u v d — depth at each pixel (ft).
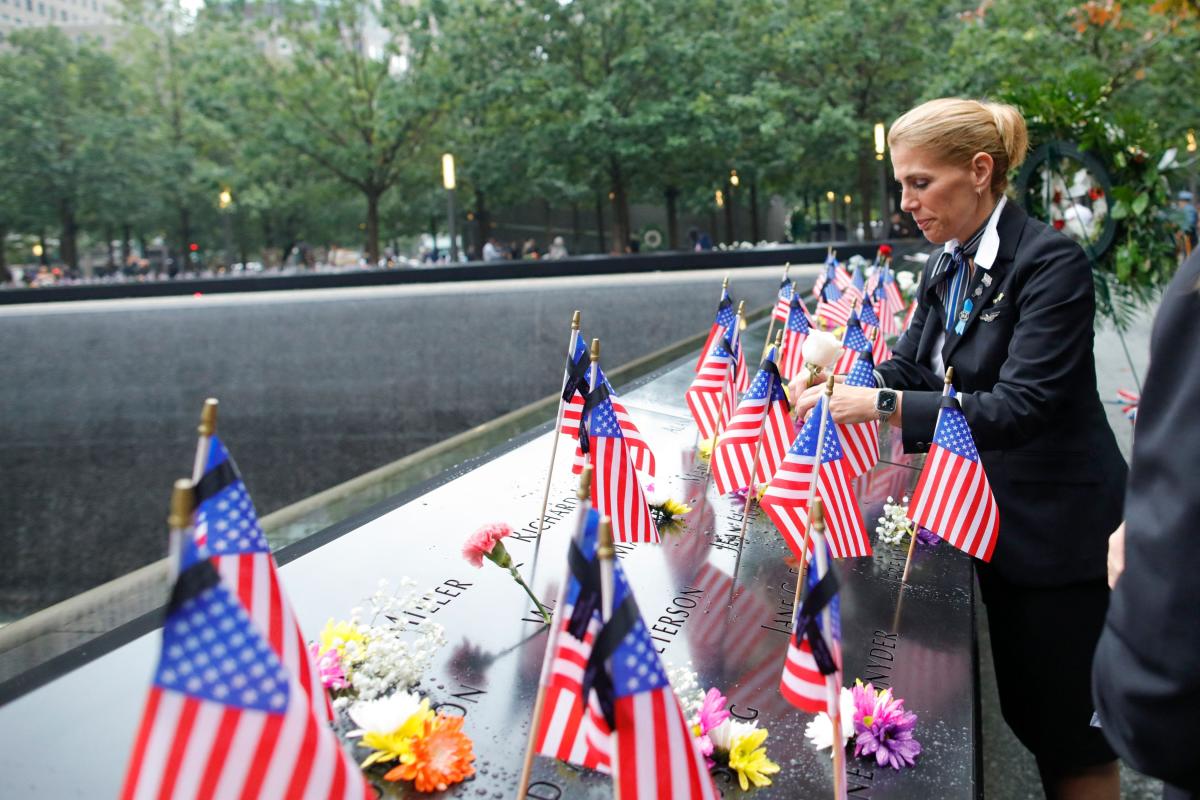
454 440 19.79
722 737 6.28
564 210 161.79
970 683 7.60
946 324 9.86
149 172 130.82
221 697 4.26
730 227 124.67
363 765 6.17
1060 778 9.68
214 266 152.97
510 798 5.94
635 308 47.11
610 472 10.06
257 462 47.67
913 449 9.59
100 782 6.03
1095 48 67.36
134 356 47.01
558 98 91.30
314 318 46.85
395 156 106.42
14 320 46.78
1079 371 8.89
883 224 74.43
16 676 7.40
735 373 14.84
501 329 47.01
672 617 8.69
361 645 7.41
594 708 5.06
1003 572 9.35
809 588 5.65
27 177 123.44
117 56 144.25
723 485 10.92
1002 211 9.25
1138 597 4.51
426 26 96.73
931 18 102.17
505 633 8.25
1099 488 9.09
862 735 6.46
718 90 95.91
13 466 47.73
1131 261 20.36
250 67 98.99
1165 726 4.45
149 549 48.03
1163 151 20.57
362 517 11.31
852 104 97.50
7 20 265.75
